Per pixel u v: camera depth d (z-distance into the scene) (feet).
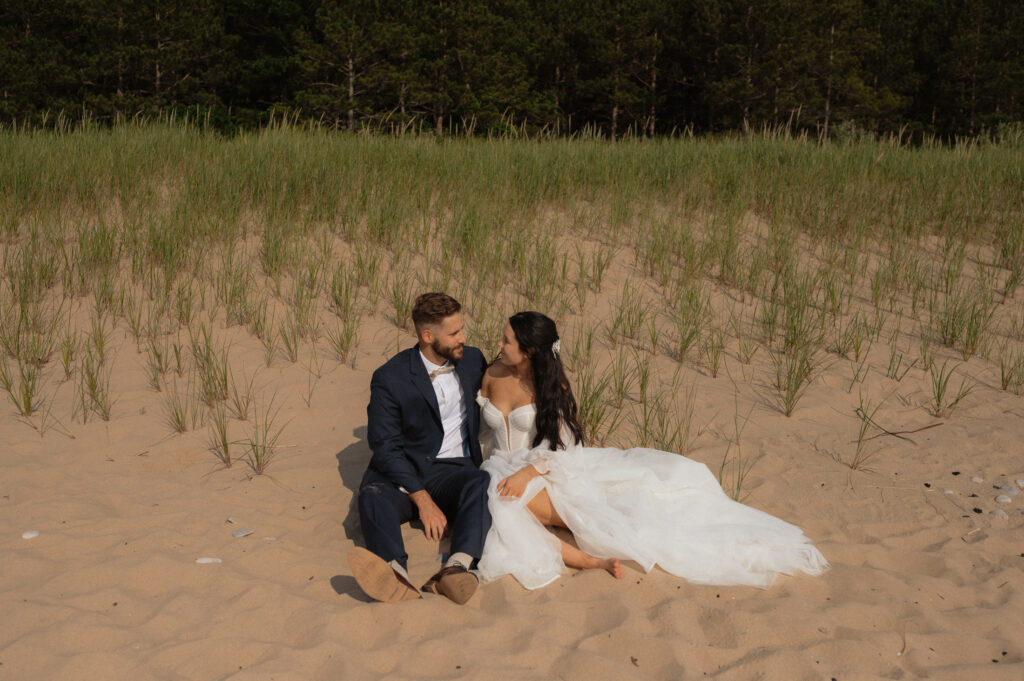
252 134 34.71
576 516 11.83
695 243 25.77
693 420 16.76
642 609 10.57
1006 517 13.08
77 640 9.52
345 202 26.45
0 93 96.68
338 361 18.93
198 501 13.30
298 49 102.22
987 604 10.78
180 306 19.94
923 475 14.66
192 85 106.83
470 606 10.67
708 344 20.31
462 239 24.23
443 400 12.97
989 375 19.06
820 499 13.76
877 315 22.03
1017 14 120.98
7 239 22.65
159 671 9.13
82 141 30.58
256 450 14.37
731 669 9.39
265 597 10.53
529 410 12.82
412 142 34.24
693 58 123.85
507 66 110.83
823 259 25.73
